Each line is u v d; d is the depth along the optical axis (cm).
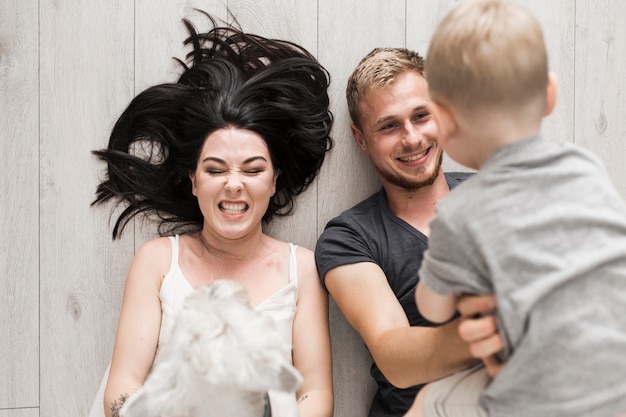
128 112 124
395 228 118
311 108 124
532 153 69
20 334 125
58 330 125
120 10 126
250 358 64
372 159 121
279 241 122
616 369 65
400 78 114
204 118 115
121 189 125
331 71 130
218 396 67
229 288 73
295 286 116
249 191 112
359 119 120
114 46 126
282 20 129
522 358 66
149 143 126
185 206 126
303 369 112
